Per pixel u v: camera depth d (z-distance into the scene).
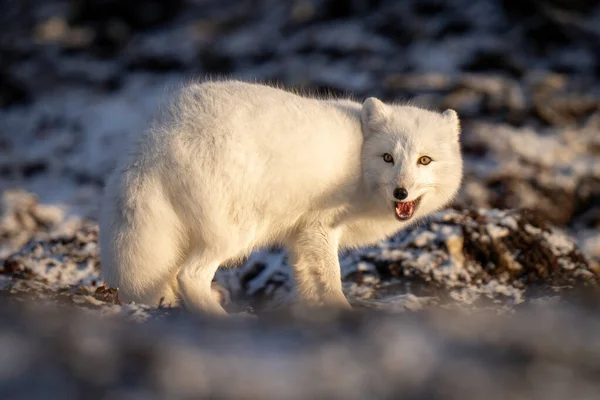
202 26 39.28
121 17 41.12
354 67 32.12
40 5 42.84
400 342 6.17
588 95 28.20
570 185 21.20
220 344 6.34
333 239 10.89
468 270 12.95
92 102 32.31
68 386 5.07
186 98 10.01
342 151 10.53
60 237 13.87
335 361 5.73
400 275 12.82
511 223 13.55
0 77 34.62
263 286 13.27
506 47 32.47
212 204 9.64
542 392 5.17
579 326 7.05
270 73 32.72
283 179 10.05
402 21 35.22
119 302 9.68
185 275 9.73
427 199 11.20
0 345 5.75
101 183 25.39
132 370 5.34
